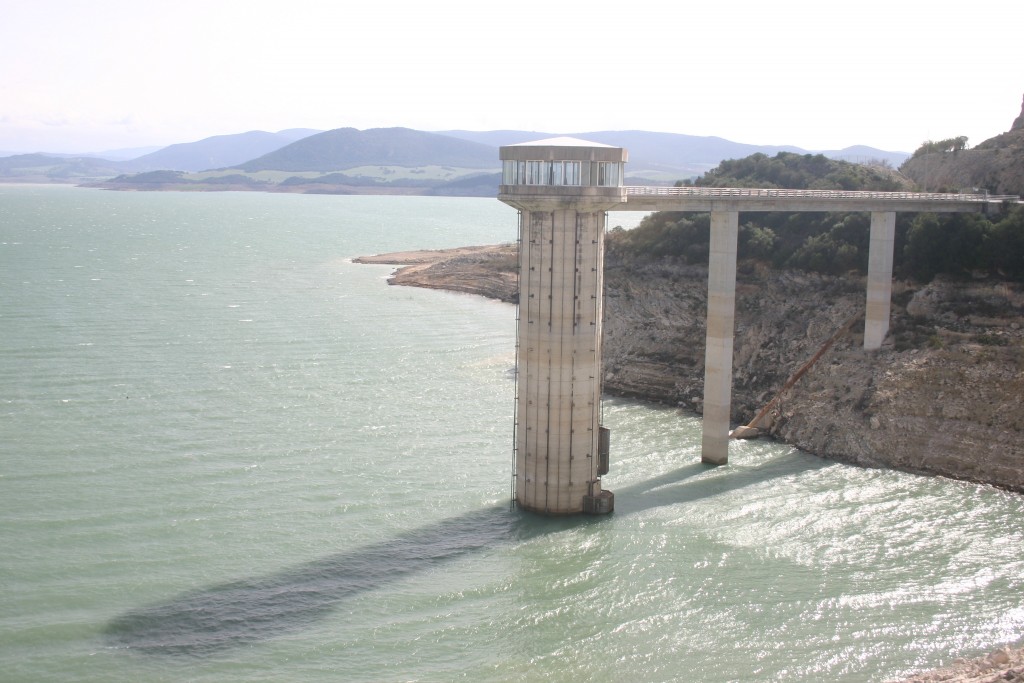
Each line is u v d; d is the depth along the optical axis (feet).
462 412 244.22
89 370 279.90
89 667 124.36
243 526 169.27
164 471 194.70
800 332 268.00
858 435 219.61
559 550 163.32
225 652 128.88
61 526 166.30
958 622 139.33
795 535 170.40
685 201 203.82
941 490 194.39
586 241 174.91
